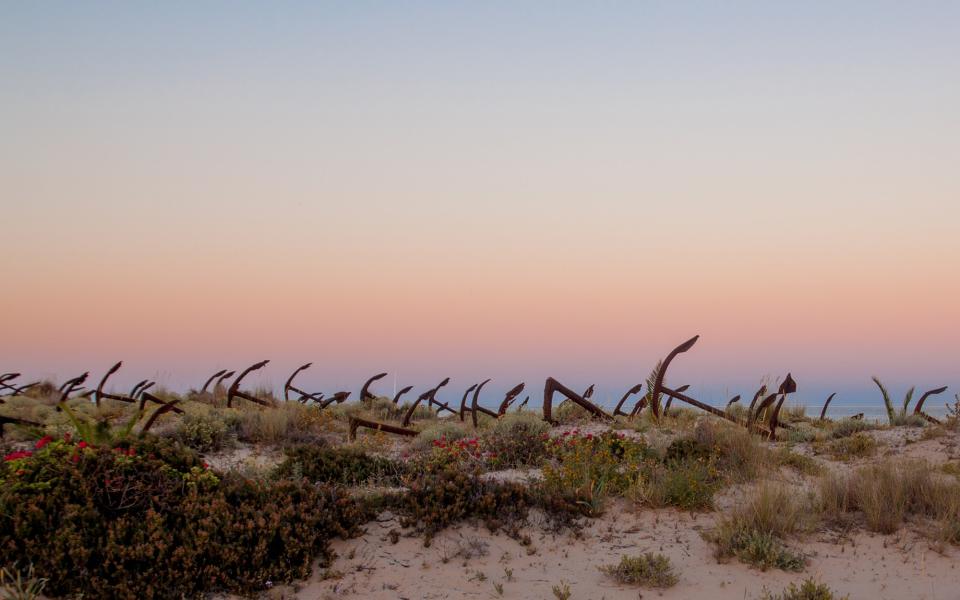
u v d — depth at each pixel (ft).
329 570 22.02
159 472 23.22
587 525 26.08
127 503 21.88
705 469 30.89
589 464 30.40
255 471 31.32
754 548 23.00
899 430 48.11
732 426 39.45
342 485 29.73
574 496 27.61
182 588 19.88
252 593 20.51
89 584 19.25
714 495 29.43
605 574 22.21
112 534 20.31
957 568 22.62
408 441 49.70
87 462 22.29
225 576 20.58
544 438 38.78
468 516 25.90
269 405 58.80
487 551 23.73
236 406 62.18
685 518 26.94
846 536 25.34
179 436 41.96
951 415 46.75
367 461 32.58
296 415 51.31
